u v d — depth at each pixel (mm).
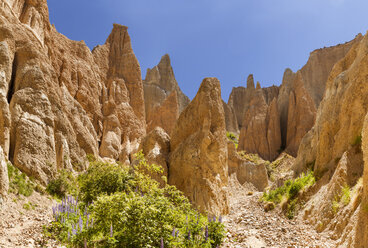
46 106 18094
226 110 72500
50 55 30250
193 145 18578
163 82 68625
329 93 18266
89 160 26406
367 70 12656
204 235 8648
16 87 17984
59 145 19000
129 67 50750
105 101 43094
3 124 14453
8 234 8617
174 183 18344
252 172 30266
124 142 41594
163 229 7539
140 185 12953
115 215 7832
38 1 29453
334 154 13492
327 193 11516
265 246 9523
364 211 7516
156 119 55812
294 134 53781
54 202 13664
